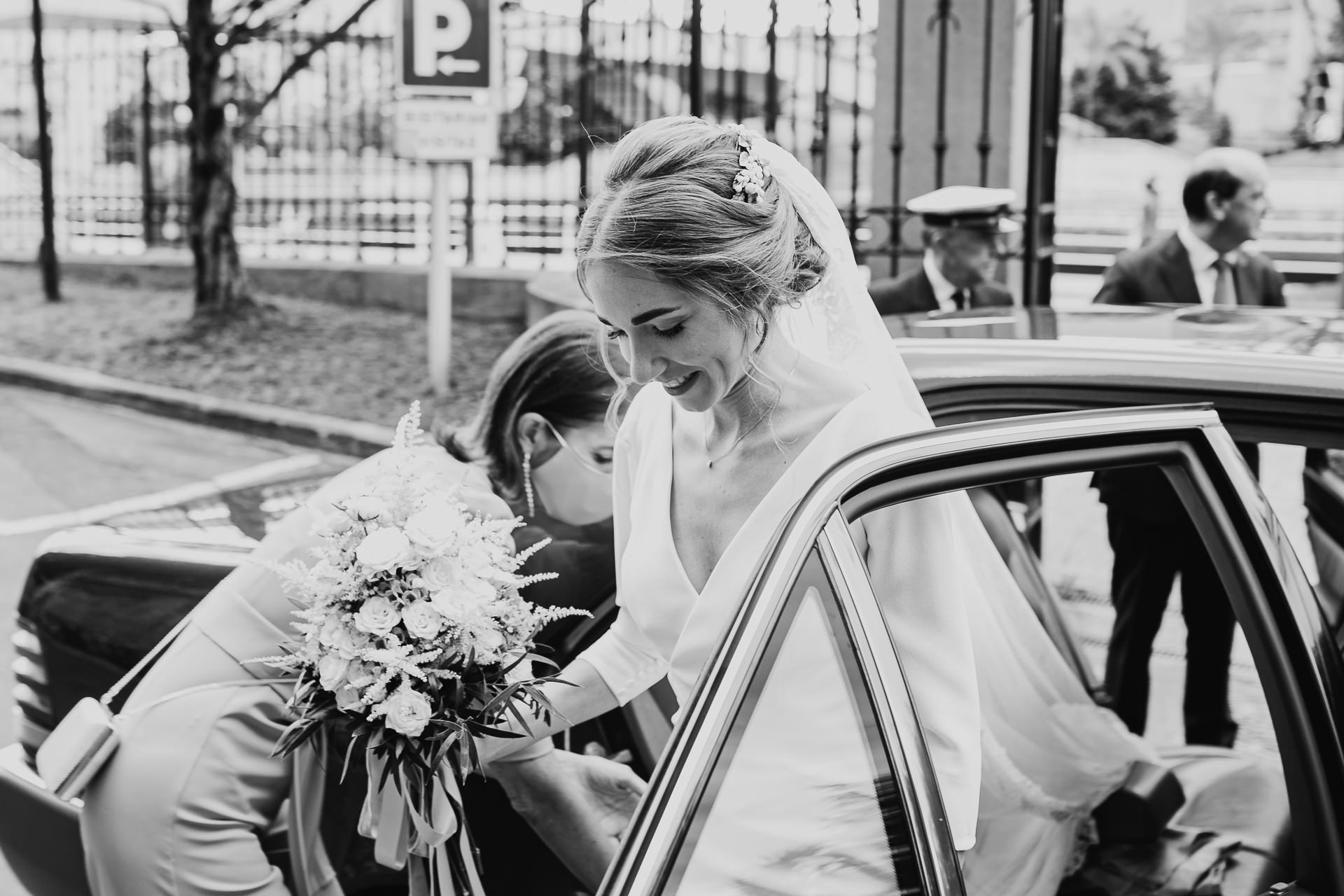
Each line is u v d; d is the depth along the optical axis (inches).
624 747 94.7
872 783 53.9
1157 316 105.6
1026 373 87.5
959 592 62.2
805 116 311.9
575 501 91.3
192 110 404.5
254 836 85.5
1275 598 69.7
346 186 450.6
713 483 69.2
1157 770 104.0
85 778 83.0
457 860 73.3
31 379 378.6
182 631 87.7
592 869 87.2
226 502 111.7
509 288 389.7
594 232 61.9
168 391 346.6
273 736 85.0
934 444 59.9
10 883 123.5
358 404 321.4
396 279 418.3
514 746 77.3
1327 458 119.7
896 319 108.4
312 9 426.3
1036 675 104.6
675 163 61.7
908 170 274.8
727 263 60.6
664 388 65.1
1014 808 94.7
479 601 65.6
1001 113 266.1
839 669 54.1
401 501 68.0
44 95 481.1
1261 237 487.2
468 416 302.2
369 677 64.6
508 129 403.9
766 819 51.8
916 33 268.5
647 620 71.1
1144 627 130.5
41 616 100.1
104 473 285.7
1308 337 93.4
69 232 554.3
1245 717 129.1
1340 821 68.6
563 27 370.0
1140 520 128.3
